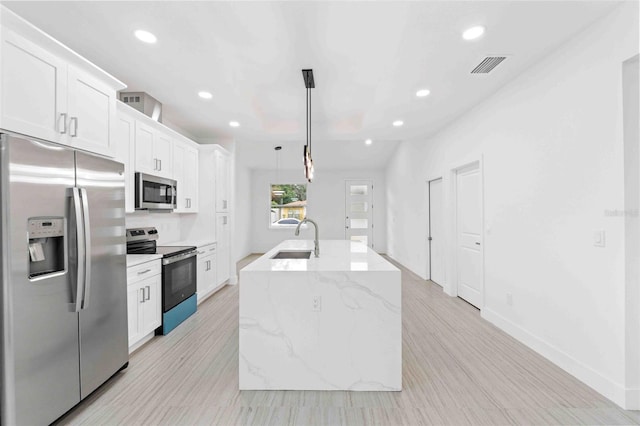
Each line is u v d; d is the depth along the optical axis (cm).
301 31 223
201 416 186
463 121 405
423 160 560
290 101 362
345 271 214
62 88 190
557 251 247
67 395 180
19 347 152
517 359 258
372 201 888
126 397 205
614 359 200
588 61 217
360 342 214
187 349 280
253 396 207
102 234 208
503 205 320
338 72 287
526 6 195
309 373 215
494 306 339
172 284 330
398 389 212
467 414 187
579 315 226
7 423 149
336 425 178
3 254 147
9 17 156
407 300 431
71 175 183
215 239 473
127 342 238
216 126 464
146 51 250
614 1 190
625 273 193
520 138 292
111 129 239
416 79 302
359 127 473
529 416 185
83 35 228
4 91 155
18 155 152
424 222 559
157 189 339
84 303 187
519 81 292
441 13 202
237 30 222
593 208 214
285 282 214
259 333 215
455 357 262
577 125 227
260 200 888
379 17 207
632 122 194
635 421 180
